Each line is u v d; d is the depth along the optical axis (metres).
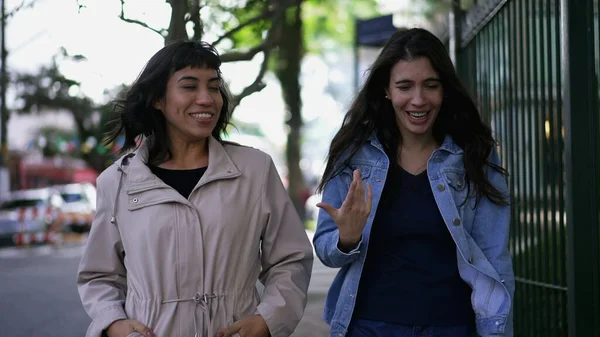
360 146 3.35
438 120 3.36
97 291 3.14
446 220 3.15
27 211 22.00
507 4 5.47
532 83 5.05
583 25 4.27
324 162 3.45
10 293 11.18
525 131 5.20
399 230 3.19
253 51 6.67
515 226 5.47
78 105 28.80
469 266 3.14
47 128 39.78
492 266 3.18
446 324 3.15
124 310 3.09
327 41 31.69
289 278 3.19
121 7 5.68
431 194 3.23
